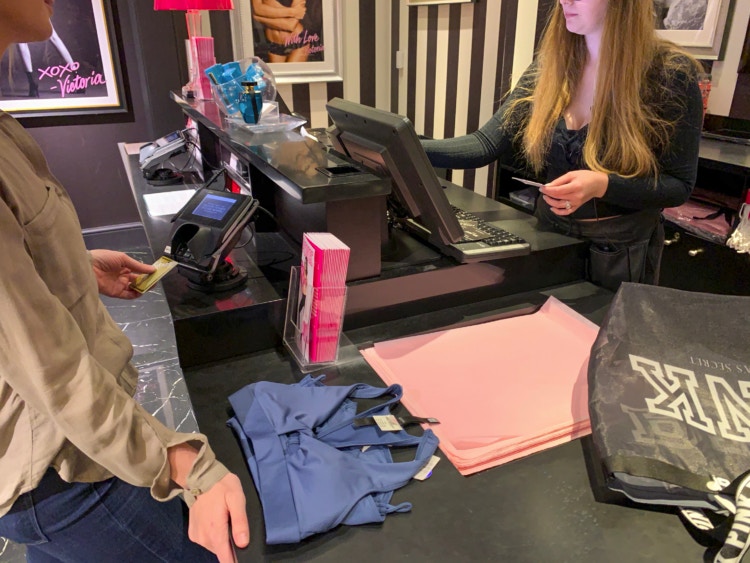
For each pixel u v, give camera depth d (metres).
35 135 3.68
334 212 1.24
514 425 1.04
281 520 0.79
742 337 1.01
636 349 1.02
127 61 3.75
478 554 0.77
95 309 0.86
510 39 3.05
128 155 2.97
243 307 1.23
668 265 2.55
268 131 1.71
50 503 0.82
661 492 0.81
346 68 4.07
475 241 1.42
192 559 0.97
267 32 3.71
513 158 3.00
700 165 2.30
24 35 0.71
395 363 1.22
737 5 2.48
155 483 0.73
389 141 1.21
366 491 0.84
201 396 1.11
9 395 0.75
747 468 0.82
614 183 1.37
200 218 1.35
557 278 1.58
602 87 1.40
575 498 0.87
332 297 1.14
